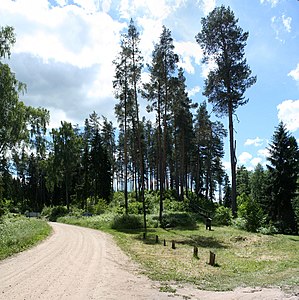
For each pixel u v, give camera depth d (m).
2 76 26.77
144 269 12.23
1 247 15.28
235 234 24.28
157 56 32.84
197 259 14.98
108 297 8.09
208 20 30.94
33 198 71.62
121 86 34.72
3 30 26.73
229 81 29.88
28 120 39.50
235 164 30.25
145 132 71.19
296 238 22.81
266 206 34.69
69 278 9.99
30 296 7.94
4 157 30.86
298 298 8.12
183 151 47.78
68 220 42.19
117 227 31.45
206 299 8.24
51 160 57.69
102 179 60.94
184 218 33.47
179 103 38.09
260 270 12.55
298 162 34.94
